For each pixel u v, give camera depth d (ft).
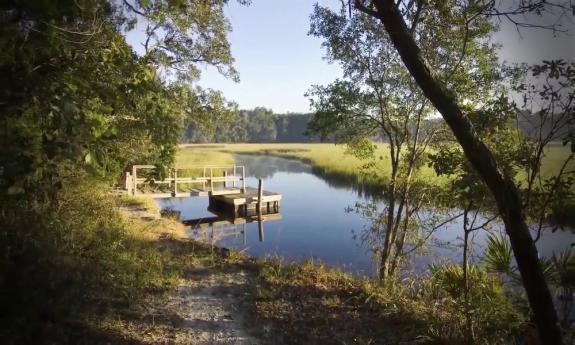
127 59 14.10
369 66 27.53
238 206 57.98
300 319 17.92
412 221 28.71
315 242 43.04
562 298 14.40
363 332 16.66
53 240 20.03
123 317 17.21
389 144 30.40
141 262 24.09
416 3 14.40
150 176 16.53
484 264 17.76
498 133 12.14
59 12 10.11
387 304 19.10
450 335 15.08
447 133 27.63
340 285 22.11
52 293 16.40
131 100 13.61
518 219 10.02
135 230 31.19
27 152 9.86
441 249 32.94
